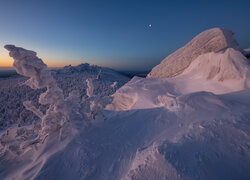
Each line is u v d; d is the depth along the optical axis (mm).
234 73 9281
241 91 7105
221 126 3309
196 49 16219
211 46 15062
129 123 5074
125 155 3479
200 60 13914
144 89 12820
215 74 11094
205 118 4168
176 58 18500
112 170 3068
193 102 5246
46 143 4285
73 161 3447
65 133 4391
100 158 3475
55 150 3996
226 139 2828
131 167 2916
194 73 13734
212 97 5195
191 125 3832
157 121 4898
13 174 3562
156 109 5973
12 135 4129
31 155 4176
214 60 11594
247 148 2502
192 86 11875
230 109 4379
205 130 3273
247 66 8898
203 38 15977
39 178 3064
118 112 6320
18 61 3381
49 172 3193
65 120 4492
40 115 4465
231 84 9055
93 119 5156
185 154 2518
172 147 2713
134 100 12039
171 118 4855
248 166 2158
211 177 2049
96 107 5191
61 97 4324
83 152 3680
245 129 3010
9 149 4059
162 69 19891
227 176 2049
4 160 4016
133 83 15859
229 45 14172
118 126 4930
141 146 3689
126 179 2400
